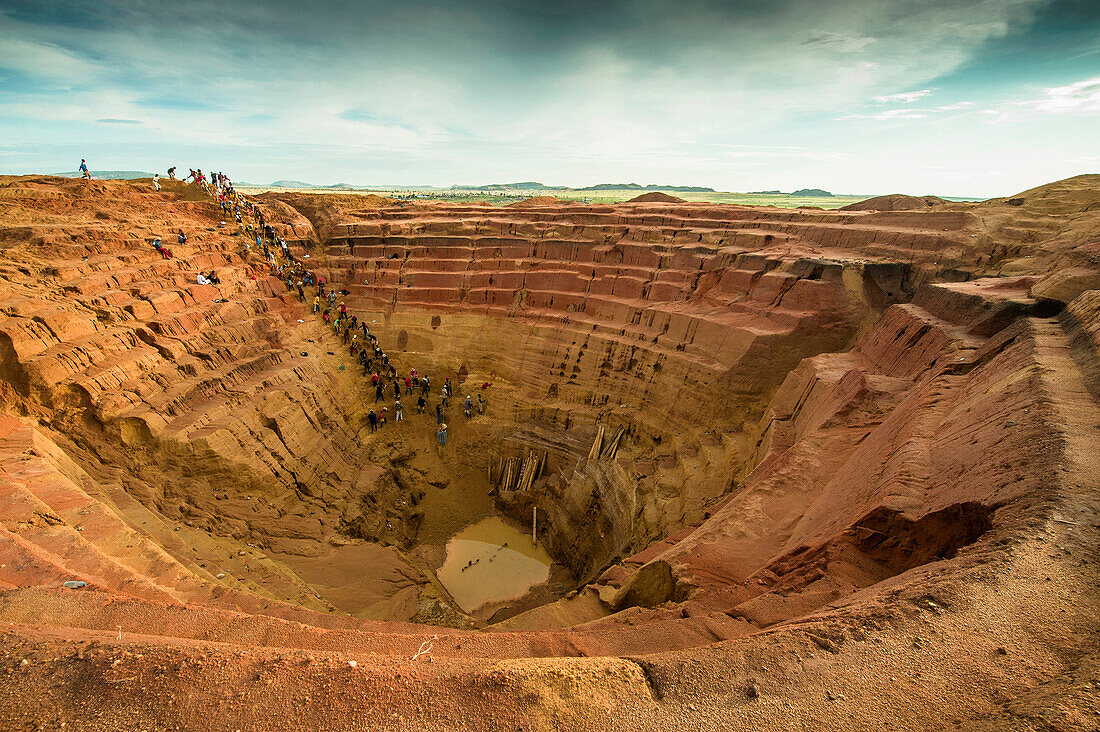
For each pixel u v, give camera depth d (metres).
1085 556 8.23
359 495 32.78
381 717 6.99
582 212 50.28
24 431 20.52
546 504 35.84
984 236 31.53
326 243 52.06
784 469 19.34
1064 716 5.72
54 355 23.64
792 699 6.98
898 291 31.06
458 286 46.88
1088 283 19.38
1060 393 12.67
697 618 10.62
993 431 12.61
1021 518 9.25
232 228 44.41
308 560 25.53
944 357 20.45
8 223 31.56
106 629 9.64
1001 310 20.92
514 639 10.18
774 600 10.91
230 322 34.69
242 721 6.95
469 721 6.92
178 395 27.00
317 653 8.31
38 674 7.52
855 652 7.50
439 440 39.47
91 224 33.66
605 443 34.97
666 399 33.56
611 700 7.18
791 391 27.78
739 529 16.83
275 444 29.52
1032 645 7.13
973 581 8.18
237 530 24.75
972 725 6.16
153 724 6.91
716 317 34.09
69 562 13.08
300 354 36.84
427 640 10.20
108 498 21.16
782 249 36.78
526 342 42.06
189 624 10.14
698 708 7.03
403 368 43.66
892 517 11.80
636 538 26.84
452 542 34.72
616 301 40.44
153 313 30.16
